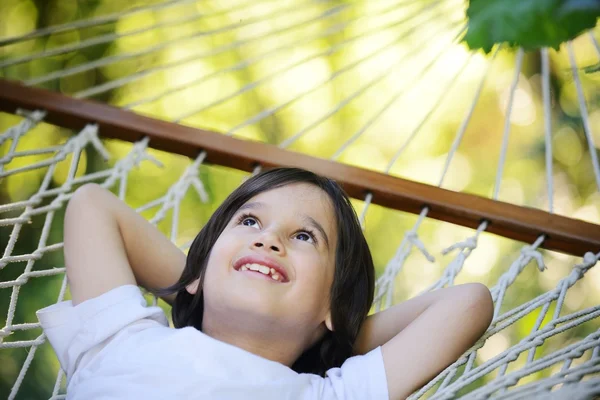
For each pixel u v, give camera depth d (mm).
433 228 5699
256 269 1694
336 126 5988
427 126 5984
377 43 5969
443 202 2332
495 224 2303
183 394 1551
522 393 1423
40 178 4801
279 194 1824
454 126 5938
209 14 2836
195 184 2352
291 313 1690
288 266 1703
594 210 5500
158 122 2469
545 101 2539
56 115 2445
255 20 2820
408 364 1651
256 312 1666
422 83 5988
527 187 5684
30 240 4590
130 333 1700
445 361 1661
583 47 5352
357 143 5992
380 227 5754
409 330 1695
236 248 1717
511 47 1276
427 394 3033
